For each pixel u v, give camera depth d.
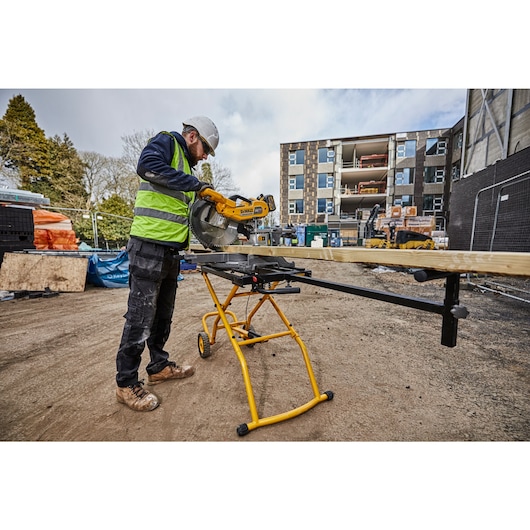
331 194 24.94
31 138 23.33
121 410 1.81
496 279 6.65
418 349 2.80
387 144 24.36
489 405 1.86
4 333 3.29
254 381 2.17
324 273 8.72
